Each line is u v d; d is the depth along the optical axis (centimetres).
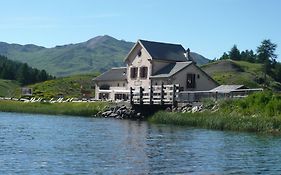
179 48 8788
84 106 7644
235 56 19388
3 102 8838
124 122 5694
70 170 2153
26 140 3375
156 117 5631
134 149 2931
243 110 4941
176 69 7994
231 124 4488
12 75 19825
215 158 2598
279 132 4125
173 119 5272
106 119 6391
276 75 15788
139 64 8512
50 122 5516
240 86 6956
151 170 2202
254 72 15538
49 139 3469
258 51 16238
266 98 4941
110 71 9738
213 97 5716
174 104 5803
